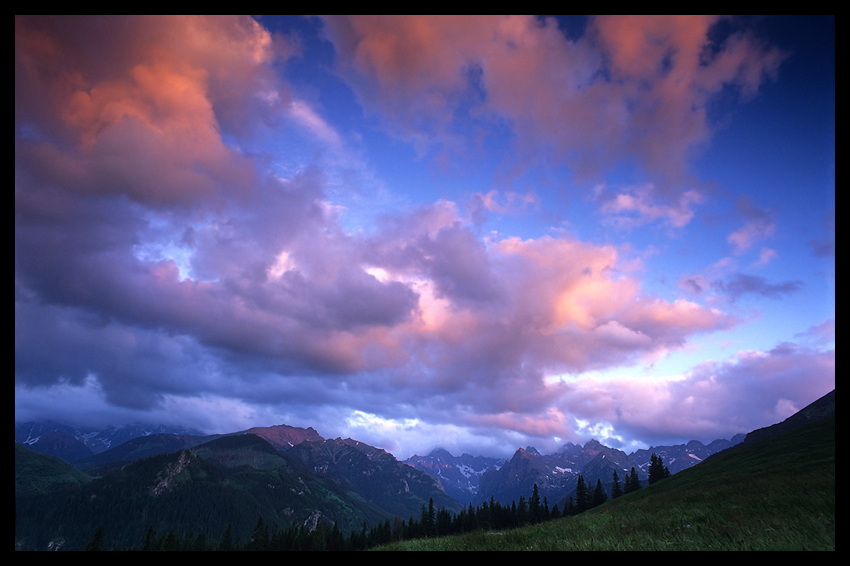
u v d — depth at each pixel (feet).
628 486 362.74
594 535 72.69
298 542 440.04
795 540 48.62
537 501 363.76
